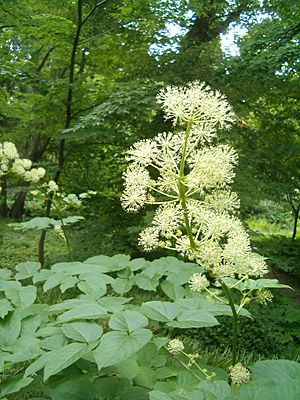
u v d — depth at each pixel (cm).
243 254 227
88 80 886
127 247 816
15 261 916
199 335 561
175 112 221
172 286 288
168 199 661
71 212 1028
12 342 246
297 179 950
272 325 628
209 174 218
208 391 191
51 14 845
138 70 902
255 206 720
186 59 849
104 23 880
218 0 892
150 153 230
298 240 1191
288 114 900
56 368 192
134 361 240
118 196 908
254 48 809
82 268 294
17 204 1516
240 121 754
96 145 943
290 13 780
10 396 312
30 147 1302
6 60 845
